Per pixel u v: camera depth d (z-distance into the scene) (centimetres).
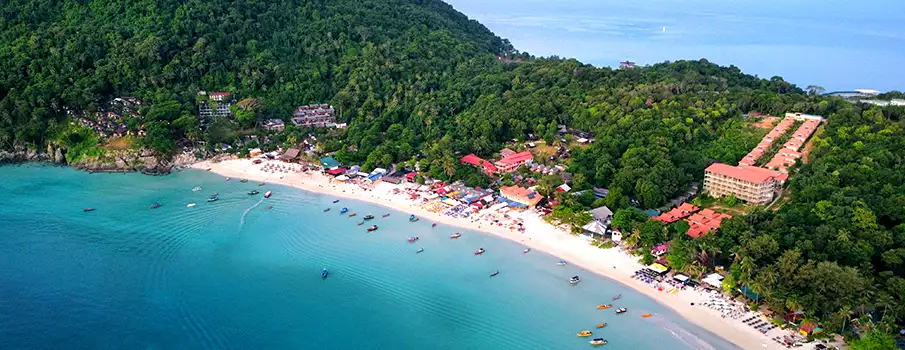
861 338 13700
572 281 17200
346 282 17450
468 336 14950
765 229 17675
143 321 15362
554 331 15062
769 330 14538
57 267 17888
